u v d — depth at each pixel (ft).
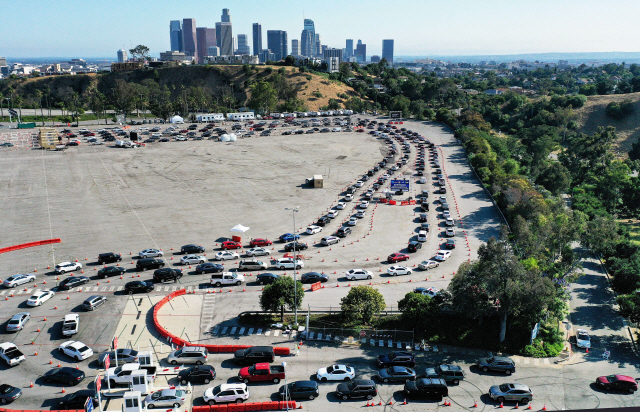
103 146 574.15
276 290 202.39
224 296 232.53
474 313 193.98
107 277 251.80
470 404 156.97
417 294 206.80
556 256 238.27
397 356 176.55
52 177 436.35
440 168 500.33
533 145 593.42
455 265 275.80
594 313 232.53
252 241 298.97
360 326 203.72
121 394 156.46
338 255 289.12
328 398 157.99
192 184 430.20
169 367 173.06
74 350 176.24
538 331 204.64
